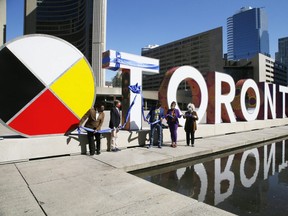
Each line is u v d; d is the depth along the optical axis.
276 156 8.98
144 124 18.86
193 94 12.70
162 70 134.38
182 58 123.38
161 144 9.26
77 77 8.22
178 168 7.14
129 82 10.25
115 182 5.21
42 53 7.58
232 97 14.97
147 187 4.94
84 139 8.01
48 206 4.00
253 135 13.35
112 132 8.31
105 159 7.20
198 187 5.59
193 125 9.50
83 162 6.84
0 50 6.97
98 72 83.25
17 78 7.19
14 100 7.12
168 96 10.77
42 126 7.54
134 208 3.95
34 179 5.36
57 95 7.79
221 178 6.29
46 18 106.19
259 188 5.57
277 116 21.12
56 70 7.80
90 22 88.44
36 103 7.45
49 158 7.29
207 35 112.19
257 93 17.67
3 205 4.03
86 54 92.12
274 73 128.38
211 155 8.99
